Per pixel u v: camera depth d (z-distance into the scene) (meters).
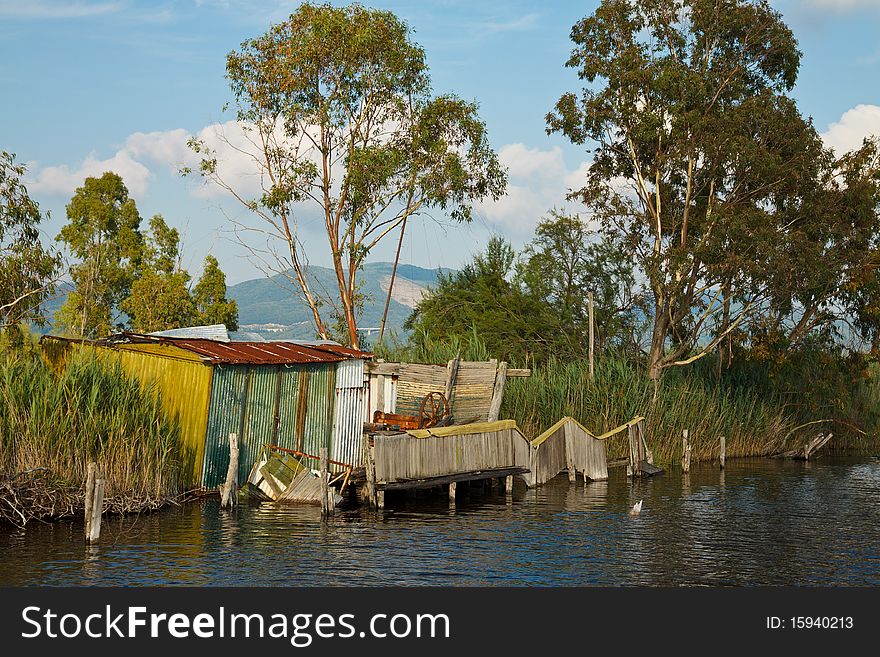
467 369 34.12
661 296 47.84
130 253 61.91
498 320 54.44
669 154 46.41
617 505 29.62
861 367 49.97
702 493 33.16
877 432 53.22
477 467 30.05
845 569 20.62
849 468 43.19
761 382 51.97
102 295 58.72
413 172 42.53
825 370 49.97
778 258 41.94
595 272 55.72
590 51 47.88
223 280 65.50
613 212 48.75
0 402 21.42
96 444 22.86
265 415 27.61
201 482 25.72
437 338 54.03
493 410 34.25
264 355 28.33
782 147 45.88
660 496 32.09
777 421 49.50
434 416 31.48
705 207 49.47
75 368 23.14
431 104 43.56
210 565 18.75
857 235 45.72
